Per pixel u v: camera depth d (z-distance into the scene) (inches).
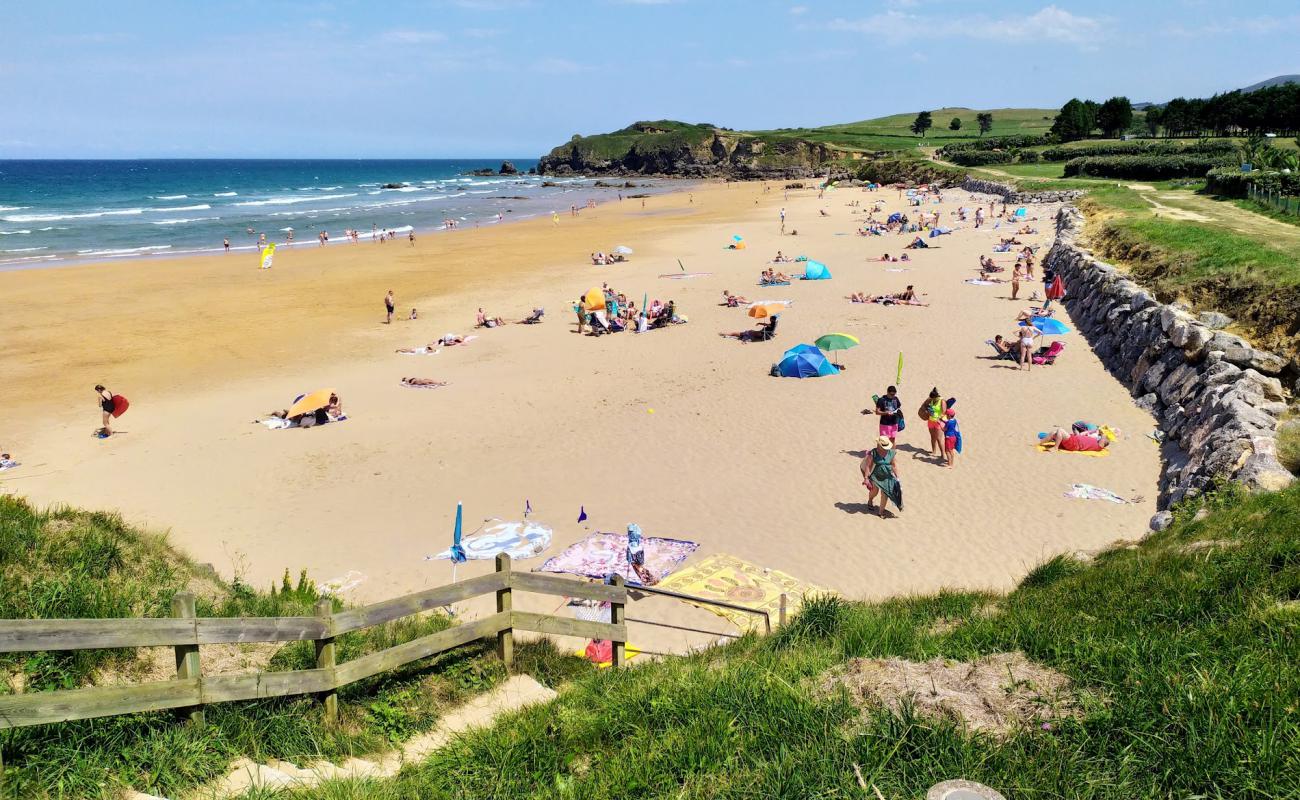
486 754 219.8
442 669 301.7
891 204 3223.4
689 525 615.5
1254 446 528.1
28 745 199.0
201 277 1841.8
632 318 1302.9
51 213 3649.1
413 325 1362.0
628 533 553.9
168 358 1173.7
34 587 275.1
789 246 2110.0
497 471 736.3
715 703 229.0
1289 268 827.4
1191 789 165.9
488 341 1235.9
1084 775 174.1
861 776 179.2
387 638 323.0
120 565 325.1
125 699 206.2
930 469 698.2
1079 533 569.9
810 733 203.9
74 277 1828.2
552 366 1080.8
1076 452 713.0
